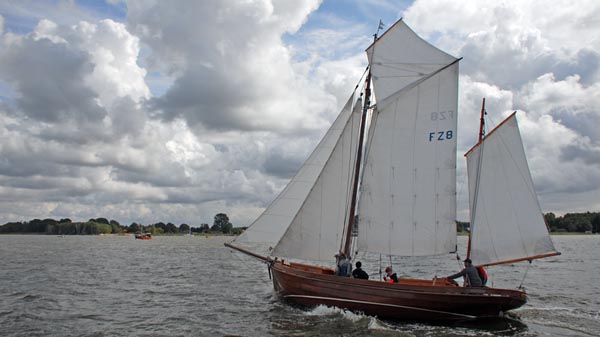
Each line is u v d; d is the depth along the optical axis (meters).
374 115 27.52
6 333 21.19
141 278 41.56
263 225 30.02
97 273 45.44
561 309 26.66
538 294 32.53
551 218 191.25
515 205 24.61
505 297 22.47
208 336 20.73
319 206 28.14
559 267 55.28
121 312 25.83
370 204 27.03
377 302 23.61
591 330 21.77
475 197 25.84
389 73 27.44
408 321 23.20
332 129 29.75
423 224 25.97
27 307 26.95
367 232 27.02
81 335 20.97
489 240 25.25
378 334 20.81
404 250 26.19
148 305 27.92
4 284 36.66
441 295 22.50
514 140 24.67
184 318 24.23
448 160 25.70
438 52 26.34
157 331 21.59
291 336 20.59
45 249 95.00
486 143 25.62
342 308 24.73
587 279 42.19
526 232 24.30
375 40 27.95
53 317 24.45
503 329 21.83
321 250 28.05
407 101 26.86
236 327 22.23
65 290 33.66
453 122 25.66
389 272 26.23
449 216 25.50
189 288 35.19
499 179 25.12
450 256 81.06
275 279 29.39
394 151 26.89
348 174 28.11
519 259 24.44
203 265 55.97
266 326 22.38
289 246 28.39
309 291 26.09
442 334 20.80
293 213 29.67
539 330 21.69
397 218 26.45
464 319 22.94
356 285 24.27
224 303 28.59
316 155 29.94
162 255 76.00
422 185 26.16
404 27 27.48
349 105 29.19
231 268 52.12
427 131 26.28
